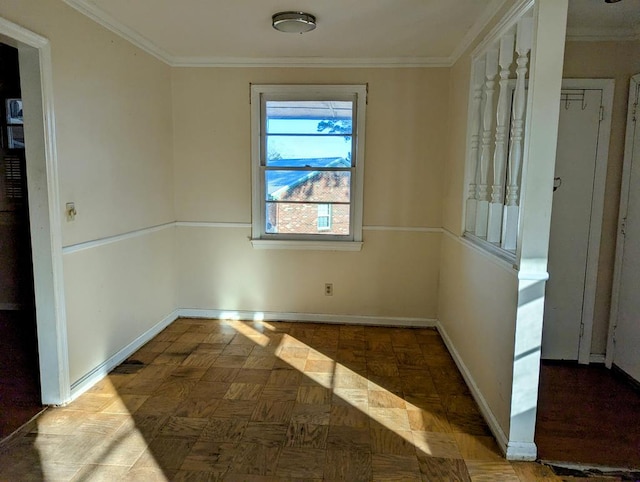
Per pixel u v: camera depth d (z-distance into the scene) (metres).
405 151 3.79
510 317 2.09
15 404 2.50
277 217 4.00
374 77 3.73
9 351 3.30
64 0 2.41
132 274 3.26
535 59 1.88
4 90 4.09
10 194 4.16
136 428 2.28
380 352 3.37
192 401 2.57
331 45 3.35
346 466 2.01
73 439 2.18
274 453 2.09
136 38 3.18
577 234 3.21
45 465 1.98
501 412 2.20
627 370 3.03
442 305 3.75
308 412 2.47
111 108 2.93
